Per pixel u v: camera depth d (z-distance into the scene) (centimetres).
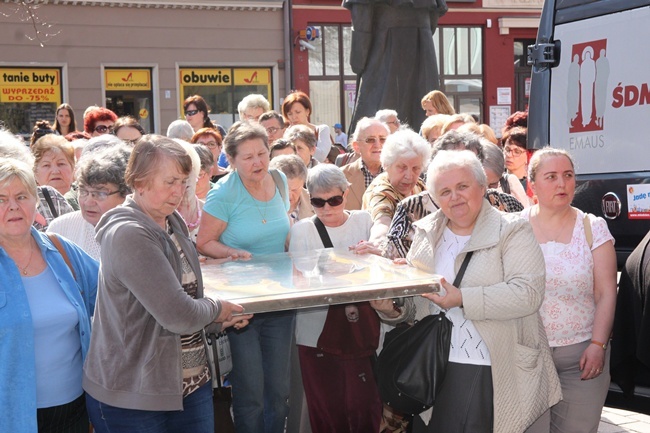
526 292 397
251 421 477
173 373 365
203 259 472
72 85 2192
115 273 354
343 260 450
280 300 364
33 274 385
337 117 2498
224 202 504
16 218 371
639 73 595
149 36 2256
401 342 416
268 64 2384
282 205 524
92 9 2192
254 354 475
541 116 653
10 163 372
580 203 629
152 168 364
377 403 461
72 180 589
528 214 476
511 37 2648
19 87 2147
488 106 2648
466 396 409
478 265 408
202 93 2334
